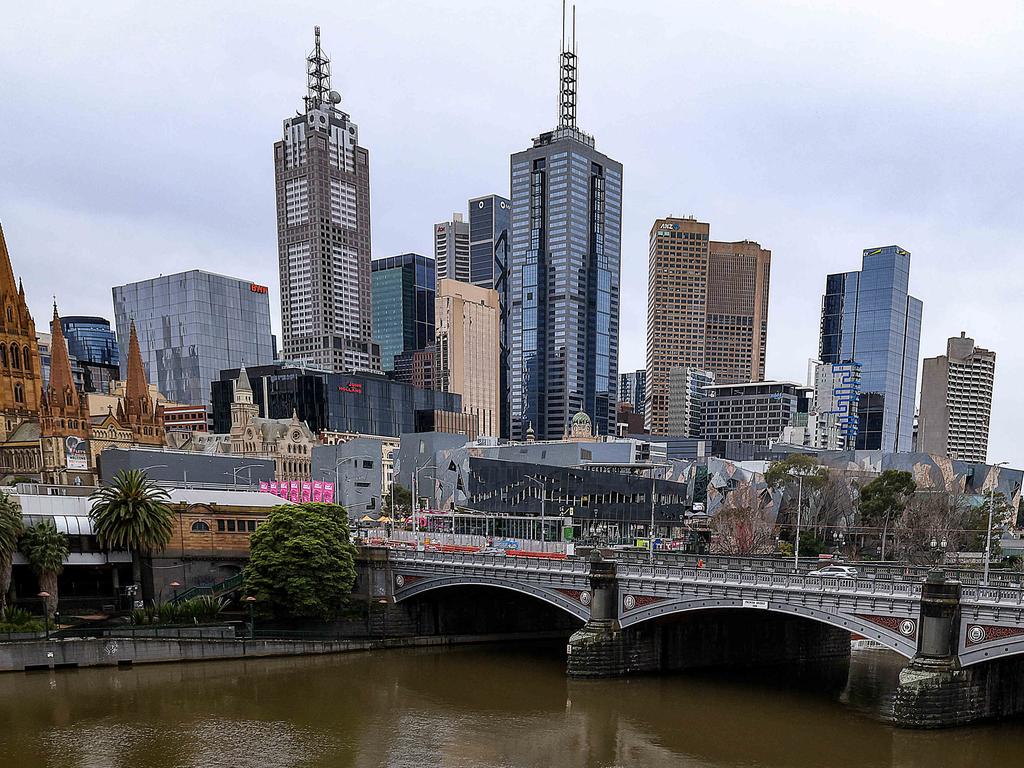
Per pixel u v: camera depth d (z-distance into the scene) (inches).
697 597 2721.5
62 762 2103.8
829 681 3021.7
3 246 7116.1
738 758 2124.8
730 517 5511.8
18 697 2687.0
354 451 6978.4
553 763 2101.4
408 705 2652.6
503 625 4010.8
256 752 2191.2
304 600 3398.1
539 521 6186.0
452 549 4256.9
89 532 3585.1
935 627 2196.1
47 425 6599.4
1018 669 2333.9
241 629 3380.9
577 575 3036.4
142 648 3117.6
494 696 2768.2
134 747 2224.4
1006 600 2180.1
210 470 4965.6
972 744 2127.2
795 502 6008.9
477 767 2076.8
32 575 3538.4
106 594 3779.5
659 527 6747.1
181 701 2679.6
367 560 3727.9
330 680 2992.1
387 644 3592.5
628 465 6963.6
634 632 3006.9
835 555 5009.8
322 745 2247.8
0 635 2930.6
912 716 2176.4
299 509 3590.1
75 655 3024.1
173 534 3725.4
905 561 4758.9
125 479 3540.8
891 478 5659.5
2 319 7027.6
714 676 3058.6
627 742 2262.6
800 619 3408.0
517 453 7701.8
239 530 3924.7
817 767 2039.9
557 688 2874.0
